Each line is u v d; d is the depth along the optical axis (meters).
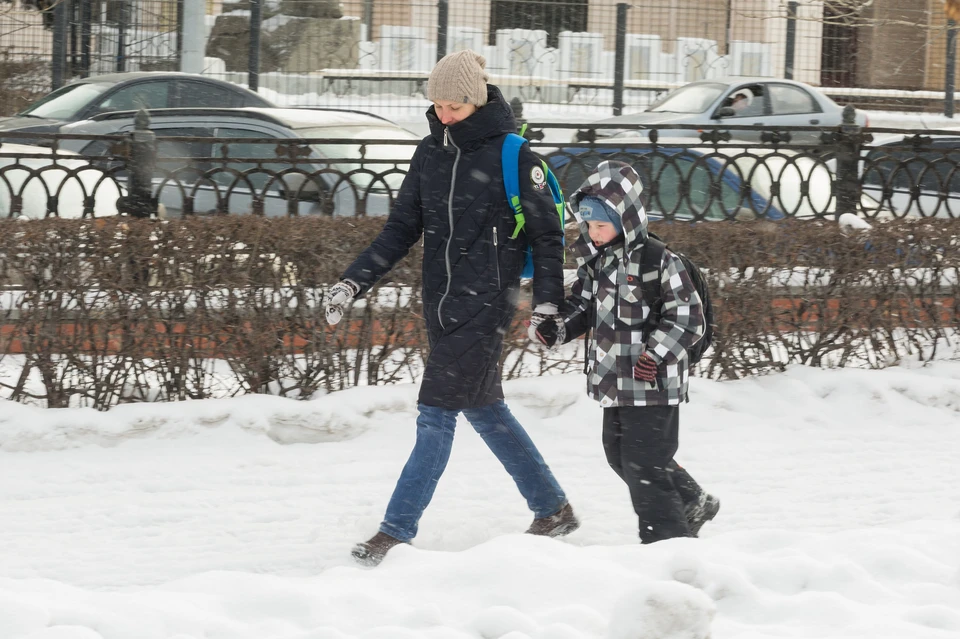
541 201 13.09
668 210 25.44
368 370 19.17
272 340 18.53
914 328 20.98
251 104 36.53
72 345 17.98
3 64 49.78
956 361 21.31
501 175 13.13
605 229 12.55
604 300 12.80
